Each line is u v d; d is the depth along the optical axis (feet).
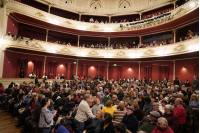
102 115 13.33
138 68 66.23
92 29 62.85
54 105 20.12
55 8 66.13
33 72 53.57
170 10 54.70
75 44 73.26
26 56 57.41
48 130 12.62
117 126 9.70
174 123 12.45
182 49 43.70
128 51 58.70
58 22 58.49
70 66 68.39
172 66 57.00
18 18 53.21
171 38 58.70
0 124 19.11
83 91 23.62
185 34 54.54
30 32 62.18
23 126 18.52
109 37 69.00
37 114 12.54
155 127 10.91
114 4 70.33
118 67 69.51
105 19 73.31
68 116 16.44
